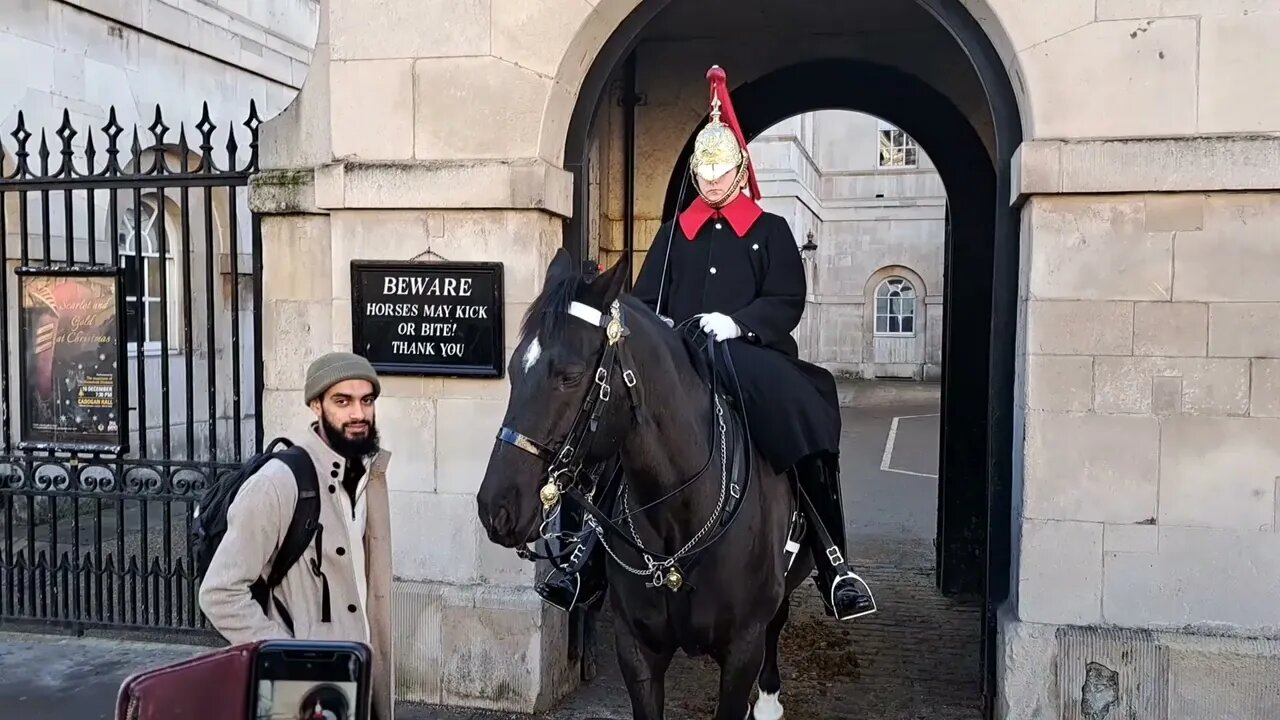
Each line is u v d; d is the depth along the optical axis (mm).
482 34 4082
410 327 4172
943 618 5508
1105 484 3623
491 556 4207
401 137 4184
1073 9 3564
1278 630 3537
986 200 5988
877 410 17969
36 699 4199
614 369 2377
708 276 3318
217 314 9445
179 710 1648
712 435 2801
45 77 7898
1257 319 3502
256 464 2387
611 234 6707
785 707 4238
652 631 2779
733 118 3434
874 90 6293
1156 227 3547
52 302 4859
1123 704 3600
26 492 4984
